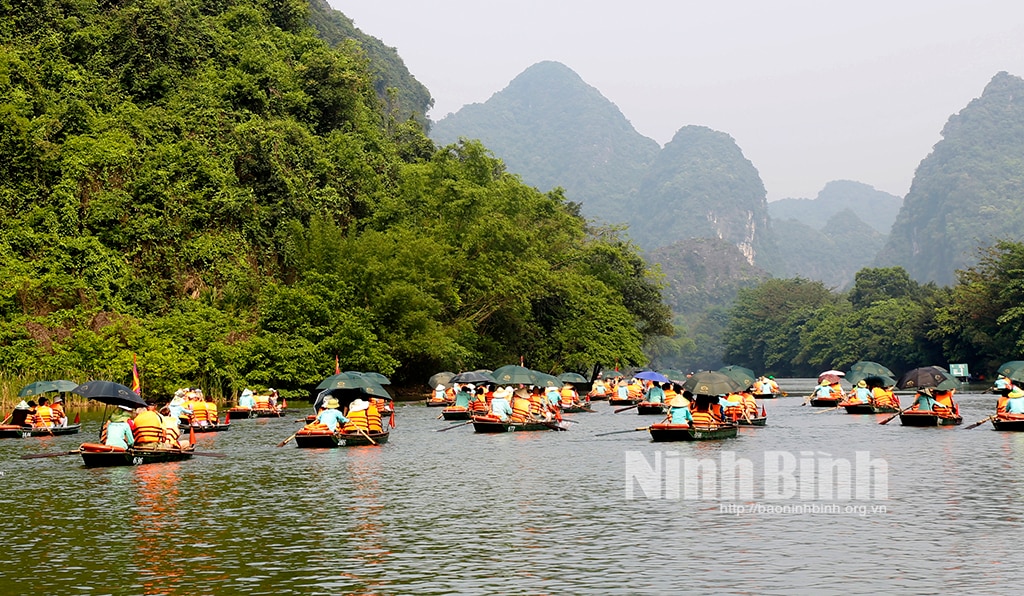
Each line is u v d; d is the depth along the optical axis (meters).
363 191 76.38
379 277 65.31
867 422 44.94
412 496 22.33
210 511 20.42
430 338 65.94
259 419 48.81
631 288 95.62
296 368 59.22
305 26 101.25
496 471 26.94
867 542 16.69
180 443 31.42
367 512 20.14
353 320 61.97
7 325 50.38
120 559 15.84
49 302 54.75
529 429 41.34
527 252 79.69
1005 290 91.31
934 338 110.44
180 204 62.69
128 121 66.88
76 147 62.06
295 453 32.19
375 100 104.56
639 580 14.27
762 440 35.09
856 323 152.38
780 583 14.03
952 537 17.03
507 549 16.38
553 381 46.75
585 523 18.69
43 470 27.88
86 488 24.09
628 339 85.00
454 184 77.00
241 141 68.19
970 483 23.44
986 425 41.66
